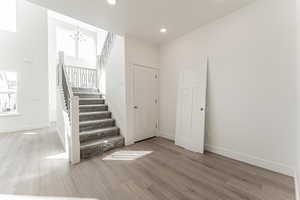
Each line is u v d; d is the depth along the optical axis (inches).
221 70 106.7
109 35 156.6
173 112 146.6
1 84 175.8
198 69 120.4
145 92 148.9
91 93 167.6
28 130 179.6
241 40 95.3
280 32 79.8
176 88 142.4
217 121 110.8
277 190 68.6
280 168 82.2
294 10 75.0
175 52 141.9
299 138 68.0
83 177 80.6
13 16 179.2
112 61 149.9
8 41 171.5
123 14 99.6
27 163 96.2
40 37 193.8
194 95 122.5
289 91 77.8
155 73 157.5
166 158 105.4
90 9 93.5
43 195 65.8
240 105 97.4
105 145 118.0
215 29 109.0
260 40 87.2
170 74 148.4
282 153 81.4
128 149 123.3
